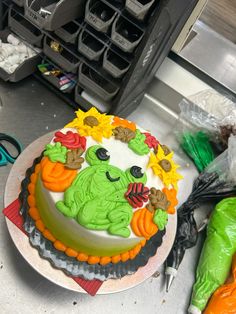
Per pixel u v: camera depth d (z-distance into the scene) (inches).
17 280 25.0
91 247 21.3
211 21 38.7
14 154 28.9
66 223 20.6
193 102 33.6
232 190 31.0
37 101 32.2
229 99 34.7
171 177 24.0
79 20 27.1
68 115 32.5
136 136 24.4
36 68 31.8
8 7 28.7
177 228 28.8
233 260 28.0
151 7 23.9
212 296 27.0
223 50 37.9
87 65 28.5
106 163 22.3
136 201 21.6
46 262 22.1
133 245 22.1
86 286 22.2
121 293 26.7
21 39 30.5
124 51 26.0
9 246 25.7
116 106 29.6
